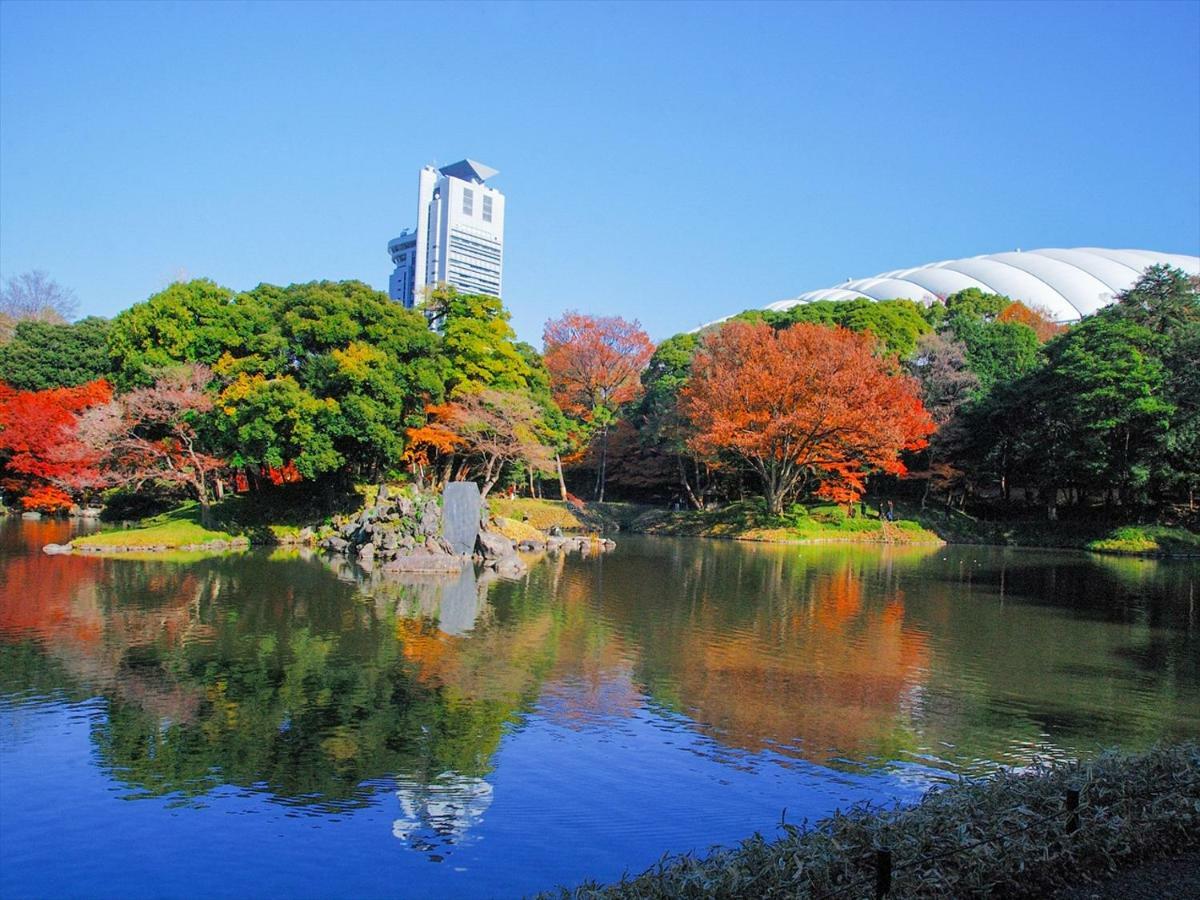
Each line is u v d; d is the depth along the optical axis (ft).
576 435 207.72
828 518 172.14
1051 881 21.38
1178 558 140.97
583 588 85.56
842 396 152.56
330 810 29.68
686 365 216.74
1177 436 146.20
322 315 135.54
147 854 26.45
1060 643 61.52
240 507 134.62
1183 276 171.94
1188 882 21.77
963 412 174.91
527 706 42.01
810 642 59.47
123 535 115.96
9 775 32.12
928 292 335.06
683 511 186.91
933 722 40.96
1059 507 179.73
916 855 20.26
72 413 143.43
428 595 77.71
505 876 25.43
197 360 134.00
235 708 40.55
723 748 36.60
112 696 42.06
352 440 132.77
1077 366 153.38
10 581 79.51
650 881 19.43
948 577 103.19
